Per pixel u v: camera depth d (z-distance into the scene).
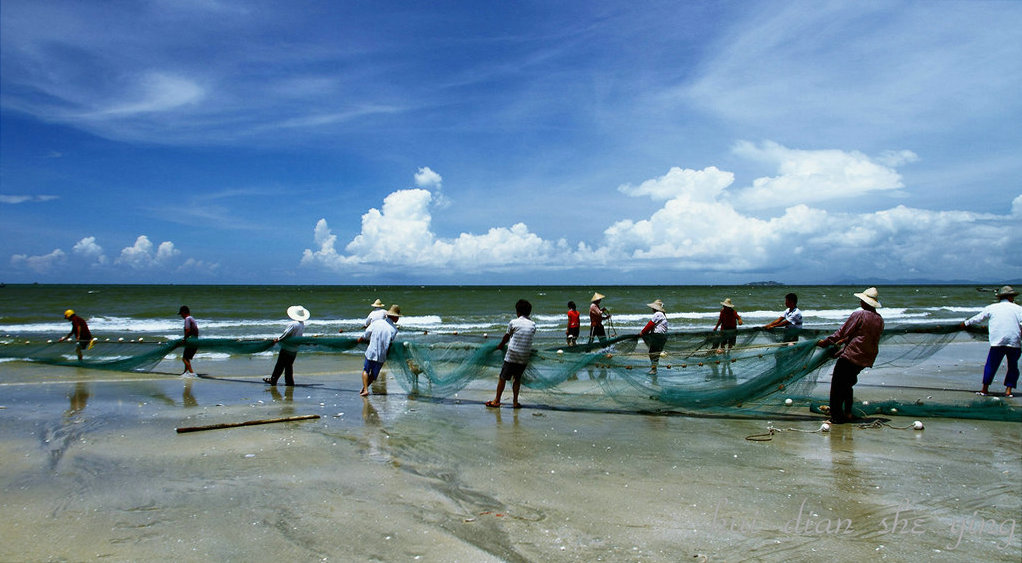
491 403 9.35
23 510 4.95
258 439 7.25
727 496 5.20
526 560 4.00
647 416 8.61
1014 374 9.51
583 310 43.62
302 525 4.62
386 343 10.39
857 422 8.09
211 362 15.62
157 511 4.92
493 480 5.68
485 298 65.19
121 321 30.44
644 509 4.91
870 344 7.68
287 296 69.19
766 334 9.14
